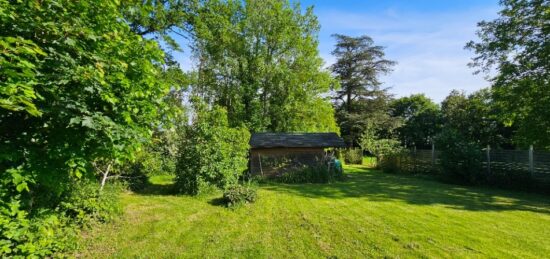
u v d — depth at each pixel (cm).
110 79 385
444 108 4003
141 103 429
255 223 766
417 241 634
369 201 1080
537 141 1571
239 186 1071
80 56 372
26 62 282
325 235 671
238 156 1305
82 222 642
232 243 616
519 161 1405
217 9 1479
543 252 578
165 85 478
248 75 2562
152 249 576
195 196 1101
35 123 377
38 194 507
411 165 2100
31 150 369
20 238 400
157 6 1242
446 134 1686
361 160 2972
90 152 409
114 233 662
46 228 453
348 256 552
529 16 1517
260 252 567
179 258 536
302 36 2589
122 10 492
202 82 2472
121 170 1217
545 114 1481
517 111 1673
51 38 350
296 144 1852
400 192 1291
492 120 2942
